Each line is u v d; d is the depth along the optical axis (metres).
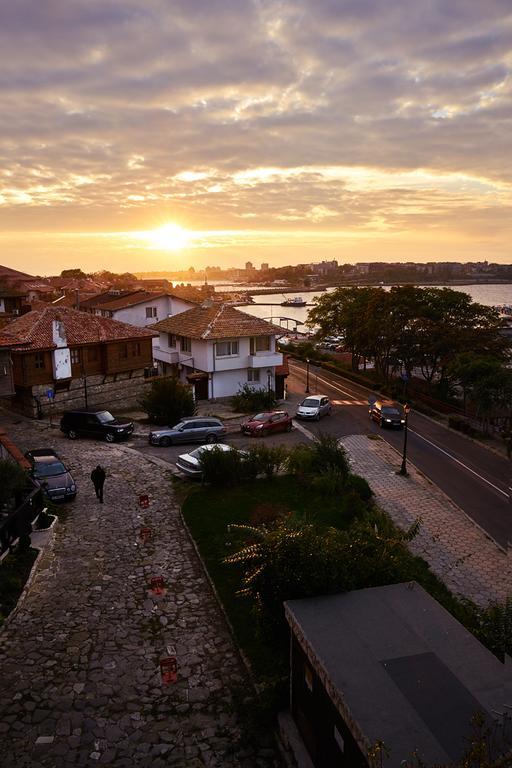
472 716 6.94
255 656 12.22
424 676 7.68
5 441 25.02
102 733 10.01
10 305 60.69
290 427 37.66
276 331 46.25
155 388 37.56
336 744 7.79
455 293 57.19
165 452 30.66
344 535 12.72
